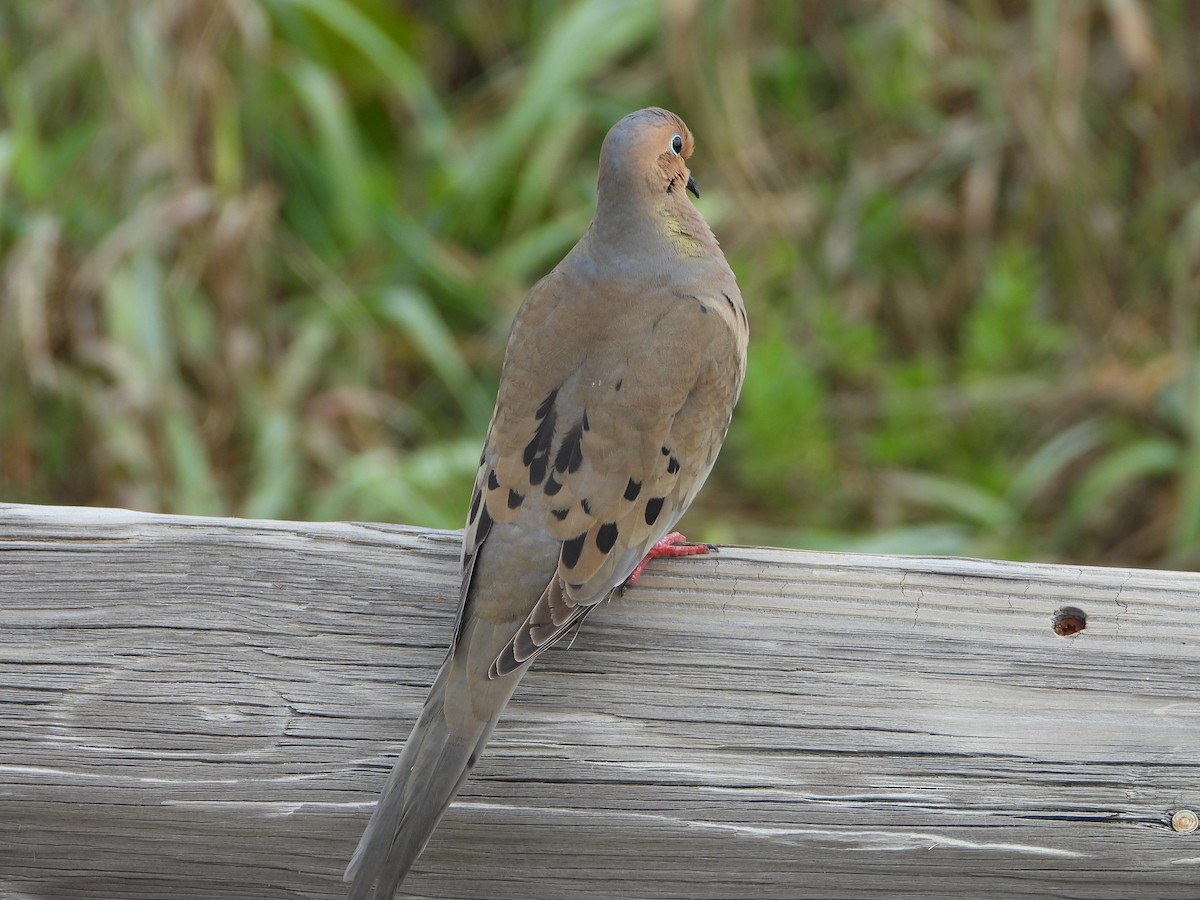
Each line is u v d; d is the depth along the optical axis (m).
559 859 5.79
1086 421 12.57
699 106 13.26
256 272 12.26
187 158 12.03
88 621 5.96
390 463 11.43
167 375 11.38
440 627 6.02
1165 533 12.57
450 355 12.08
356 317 12.27
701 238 7.73
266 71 13.10
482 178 12.82
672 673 5.90
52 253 11.45
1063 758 5.70
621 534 6.56
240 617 5.98
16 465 11.45
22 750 5.82
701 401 7.14
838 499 12.02
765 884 5.78
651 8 12.88
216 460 11.78
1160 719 5.72
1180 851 5.64
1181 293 12.76
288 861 5.82
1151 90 13.54
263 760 5.82
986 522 12.05
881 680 5.84
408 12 14.55
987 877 5.71
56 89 12.57
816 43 13.84
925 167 13.52
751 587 6.03
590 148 13.88
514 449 6.77
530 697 5.85
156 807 5.80
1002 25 14.19
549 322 7.22
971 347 12.30
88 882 5.88
